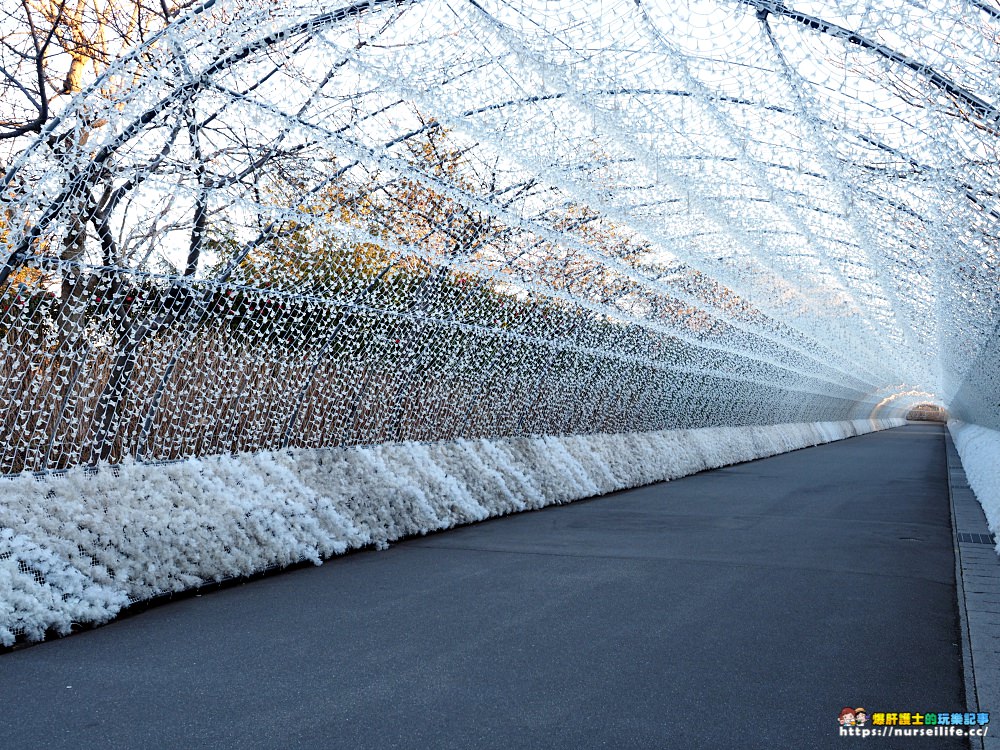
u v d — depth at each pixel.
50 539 5.50
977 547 8.74
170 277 6.77
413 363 10.30
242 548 6.95
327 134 6.98
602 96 6.90
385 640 5.09
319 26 5.66
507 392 12.76
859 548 8.62
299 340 8.35
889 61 5.58
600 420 16.34
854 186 8.40
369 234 8.44
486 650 4.88
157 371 7.01
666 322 16.47
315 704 3.98
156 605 6.04
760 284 15.61
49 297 6.21
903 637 5.24
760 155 8.39
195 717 3.81
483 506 10.84
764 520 10.84
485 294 11.12
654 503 12.91
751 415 28.75
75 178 5.82
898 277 12.40
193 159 6.59
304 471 8.26
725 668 4.57
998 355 14.45
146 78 5.62
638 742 3.56
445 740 3.56
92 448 6.65
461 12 5.54
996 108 5.76
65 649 4.91
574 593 6.41
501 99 6.95
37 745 3.48
